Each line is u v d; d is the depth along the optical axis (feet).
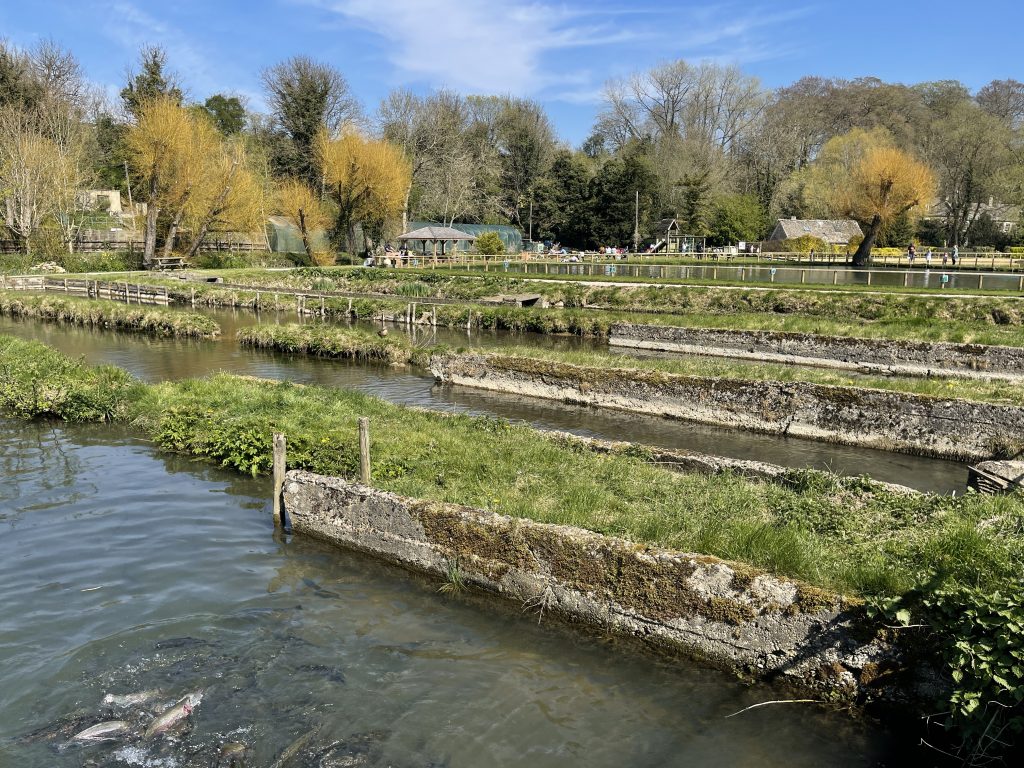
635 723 20.98
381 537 30.63
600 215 266.57
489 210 286.46
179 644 24.31
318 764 18.99
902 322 90.02
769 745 20.10
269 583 28.86
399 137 257.55
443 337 98.99
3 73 198.80
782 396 53.11
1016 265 182.91
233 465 42.27
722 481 35.04
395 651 24.25
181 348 89.61
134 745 19.54
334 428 43.06
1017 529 27.40
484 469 36.65
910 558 24.98
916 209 216.54
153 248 182.70
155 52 215.51
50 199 176.86
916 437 48.73
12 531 33.45
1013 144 249.75
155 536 33.06
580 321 98.68
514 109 314.76
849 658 21.24
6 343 74.49
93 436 48.39
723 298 110.73
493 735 20.39
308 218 206.39
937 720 19.98
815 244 238.27
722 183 282.56
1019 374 66.49
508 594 27.25
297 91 230.48
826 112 316.81
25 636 24.61
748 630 22.68
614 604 24.91
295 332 87.66
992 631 18.86
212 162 189.26
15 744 19.53
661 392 57.77
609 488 34.14
